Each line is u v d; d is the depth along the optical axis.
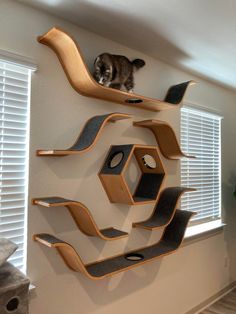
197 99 2.71
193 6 1.50
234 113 3.31
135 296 2.03
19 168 1.49
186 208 2.56
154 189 1.97
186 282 2.51
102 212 1.83
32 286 1.46
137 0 1.44
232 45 1.98
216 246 2.93
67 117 1.66
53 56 1.61
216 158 3.00
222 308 2.71
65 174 1.65
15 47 1.45
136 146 1.75
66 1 1.47
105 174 1.75
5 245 1.23
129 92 1.82
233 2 1.46
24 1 1.47
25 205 1.50
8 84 1.46
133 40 1.92
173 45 2.00
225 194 3.09
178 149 2.19
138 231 2.06
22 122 1.50
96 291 1.78
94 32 1.81
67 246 1.42
